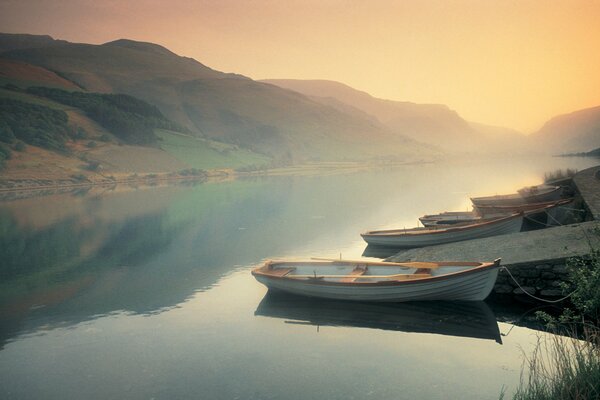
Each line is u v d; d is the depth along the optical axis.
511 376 10.55
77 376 11.69
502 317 14.20
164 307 17.34
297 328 14.34
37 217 48.19
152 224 40.50
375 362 11.68
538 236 18.77
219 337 13.96
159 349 13.26
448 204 48.31
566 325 12.92
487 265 14.77
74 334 14.84
